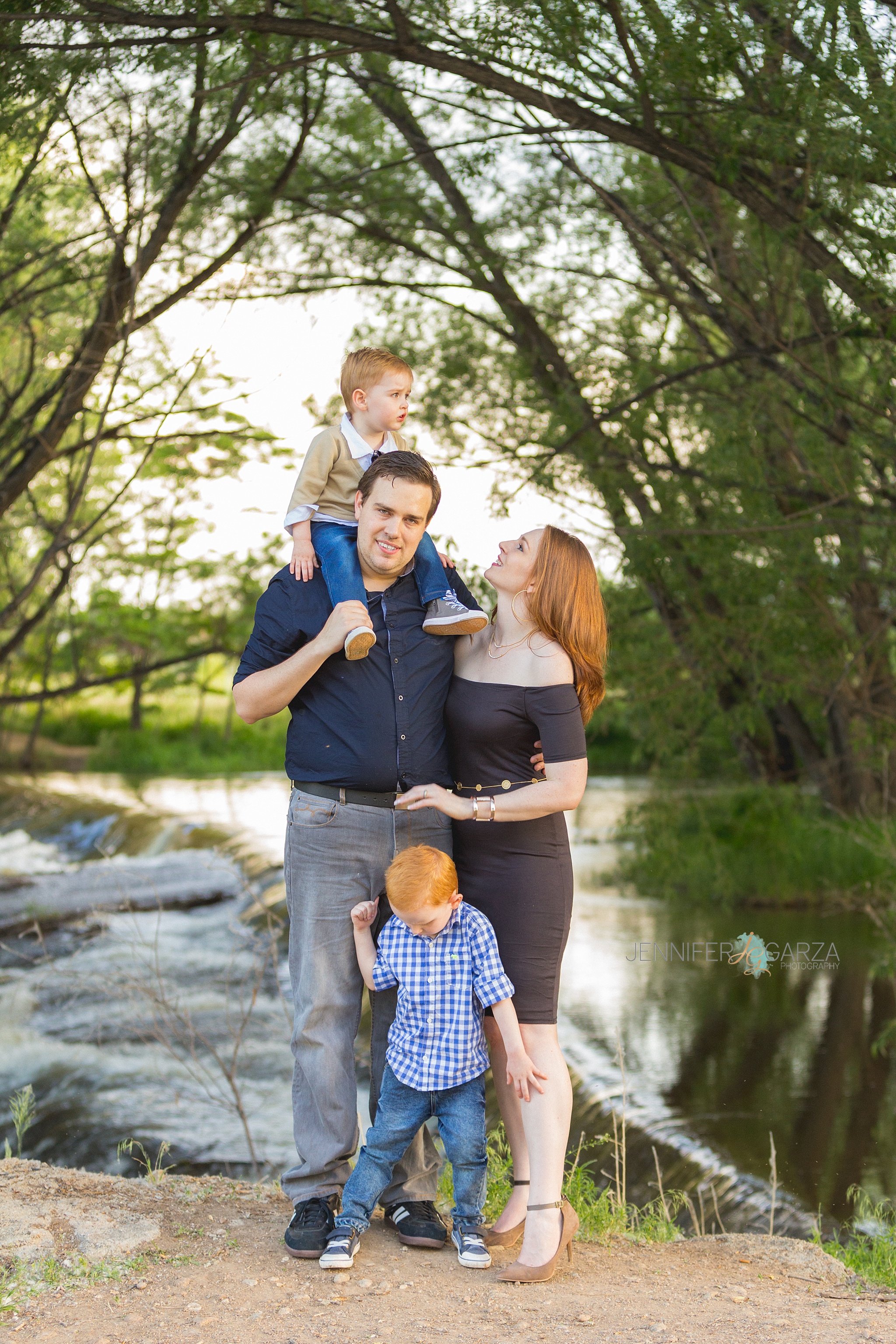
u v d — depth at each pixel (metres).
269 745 34.75
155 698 39.00
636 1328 2.76
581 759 3.16
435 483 3.27
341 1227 3.09
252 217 8.97
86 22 5.93
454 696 3.31
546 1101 3.15
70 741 35.16
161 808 21.33
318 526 3.41
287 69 6.23
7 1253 3.03
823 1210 5.96
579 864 16.56
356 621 3.07
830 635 11.65
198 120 7.69
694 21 6.04
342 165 10.88
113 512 12.46
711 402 10.43
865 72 6.14
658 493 10.46
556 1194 3.13
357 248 11.12
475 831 3.23
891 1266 4.07
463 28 6.23
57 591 9.69
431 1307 2.85
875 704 12.69
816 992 10.32
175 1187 3.68
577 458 10.47
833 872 13.55
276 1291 2.91
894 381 7.96
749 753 15.84
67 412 8.73
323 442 3.52
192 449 10.05
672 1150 6.74
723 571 11.08
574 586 3.23
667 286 10.05
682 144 7.04
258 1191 3.72
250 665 3.29
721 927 12.58
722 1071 8.20
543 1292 3.01
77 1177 3.68
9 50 5.96
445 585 3.38
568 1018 9.54
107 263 8.42
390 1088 3.14
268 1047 8.73
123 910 12.48
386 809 3.24
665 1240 4.07
